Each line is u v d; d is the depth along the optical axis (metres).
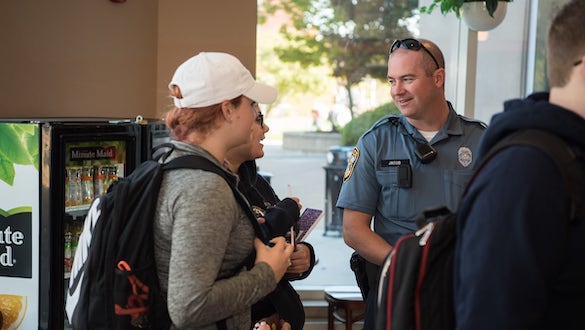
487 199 1.32
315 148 5.39
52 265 2.91
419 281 1.50
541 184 1.28
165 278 1.86
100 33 4.17
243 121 1.96
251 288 1.87
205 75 1.89
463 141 2.71
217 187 1.81
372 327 2.62
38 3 4.00
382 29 5.12
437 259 1.50
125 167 3.29
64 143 2.91
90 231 1.93
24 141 2.89
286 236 2.33
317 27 5.12
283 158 5.41
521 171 1.29
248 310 2.03
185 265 1.74
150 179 1.87
